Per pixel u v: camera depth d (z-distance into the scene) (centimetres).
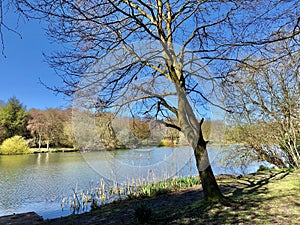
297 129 662
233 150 841
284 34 268
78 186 830
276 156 799
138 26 317
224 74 324
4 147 2194
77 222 383
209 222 286
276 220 279
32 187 834
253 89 687
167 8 353
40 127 2302
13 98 2772
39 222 443
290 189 433
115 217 375
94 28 268
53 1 196
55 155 1975
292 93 616
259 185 507
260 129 765
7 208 614
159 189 570
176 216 323
